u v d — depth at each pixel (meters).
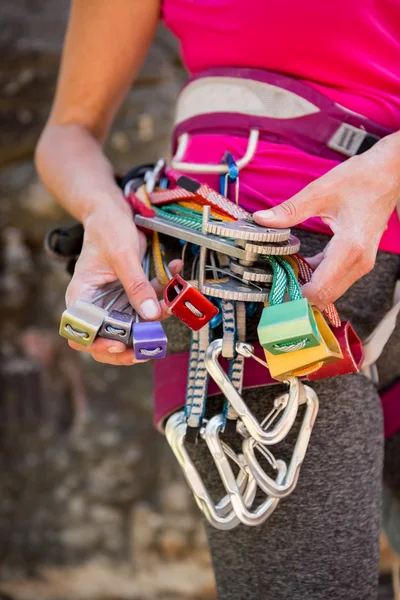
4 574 3.07
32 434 3.28
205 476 1.00
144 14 1.18
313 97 1.01
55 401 3.33
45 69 3.40
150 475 3.19
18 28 3.44
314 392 0.92
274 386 0.97
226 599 1.02
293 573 0.97
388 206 0.92
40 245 3.43
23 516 3.18
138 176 1.13
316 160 1.00
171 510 3.10
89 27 1.19
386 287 1.03
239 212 0.93
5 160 3.41
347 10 0.98
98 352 0.88
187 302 0.85
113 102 1.25
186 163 1.03
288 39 1.00
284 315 0.82
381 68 1.01
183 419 0.96
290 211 0.89
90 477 3.21
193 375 0.94
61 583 3.03
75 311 0.87
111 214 0.98
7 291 3.36
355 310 1.00
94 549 3.10
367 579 0.99
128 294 0.91
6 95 3.40
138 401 3.26
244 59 1.04
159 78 3.37
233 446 0.97
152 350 0.86
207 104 1.06
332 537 0.97
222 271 0.92
